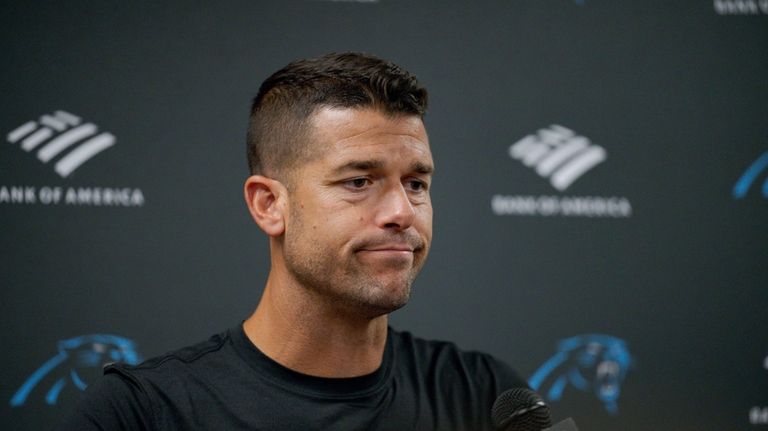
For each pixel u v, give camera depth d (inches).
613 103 310.5
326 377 162.7
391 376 173.8
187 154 290.8
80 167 284.2
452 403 181.3
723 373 306.5
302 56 300.2
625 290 305.9
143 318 284.4
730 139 313.0
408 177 154.4
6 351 275.9
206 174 291.4
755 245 310.8
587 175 307.9
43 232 280.7
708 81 313.6
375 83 151.6
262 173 163.2
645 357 304.7
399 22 305.3
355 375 164.7
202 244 289.6
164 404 158.6
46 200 281.6
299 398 161.0
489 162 304.3
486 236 302.7
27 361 277.1
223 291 289.6
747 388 306.5
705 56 314.0
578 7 311.7
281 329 162.2
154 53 291.3
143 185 287.3
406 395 174.4
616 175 308.5
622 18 313.0
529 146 306.8
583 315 304.0
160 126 289.9
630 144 309.7
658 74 312.3
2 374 275.0
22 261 278.7
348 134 149.1
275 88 163.3
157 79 290.8
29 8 284.0
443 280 300.0
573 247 305.6
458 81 305.6
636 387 303.3
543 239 305.3
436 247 300.5
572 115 308.8
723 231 310.5
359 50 303.0
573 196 306.8
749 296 309.4
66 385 278.4
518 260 303.3
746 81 314.3
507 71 307.6
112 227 285.1
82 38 287.3
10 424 274.5
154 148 289.1
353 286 149.5
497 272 302.4
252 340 168.1
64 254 281.4
